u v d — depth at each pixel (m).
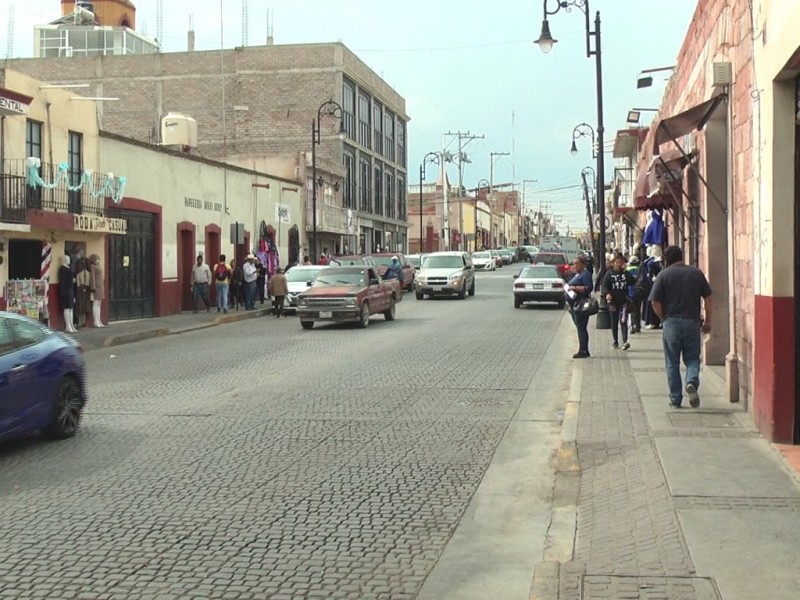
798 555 5.33
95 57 54.22
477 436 9.69
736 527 5.87
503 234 141.88
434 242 96.75
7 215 19.58
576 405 10.84
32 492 7.40
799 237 8.16
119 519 6.60
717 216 13.55
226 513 6.75
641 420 9.80
